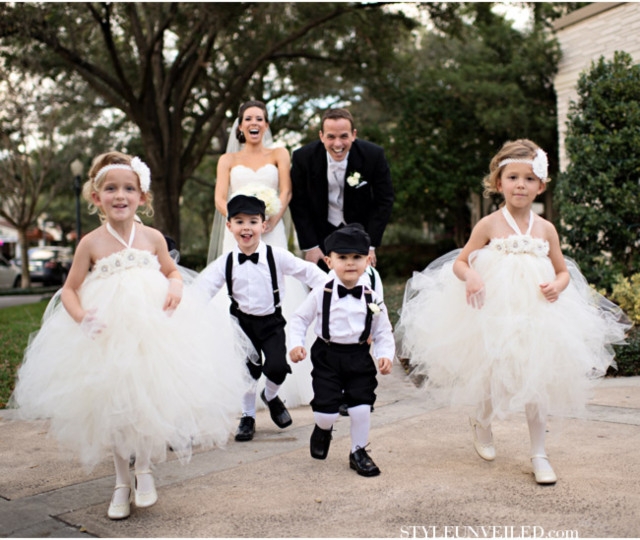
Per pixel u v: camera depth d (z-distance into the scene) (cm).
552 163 1742
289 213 559
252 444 386
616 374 565
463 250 344
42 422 367
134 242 306
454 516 266
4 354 683
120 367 264
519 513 267
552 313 311
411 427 412
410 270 1891
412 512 272
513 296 311
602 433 382
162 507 287
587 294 350
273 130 2192
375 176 487
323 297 345
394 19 1672
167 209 1611
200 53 1562
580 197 788
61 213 4622
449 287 345
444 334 336
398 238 2294
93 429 270
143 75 1480
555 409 312
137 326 275
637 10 954
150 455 278
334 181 488
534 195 337
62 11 1341
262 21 1474
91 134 2308
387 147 1748
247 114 509
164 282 302
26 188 2314
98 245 299
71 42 1451
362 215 498
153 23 1578
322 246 508
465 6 1602
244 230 397
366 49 1767
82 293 290
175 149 1631
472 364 321
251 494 300
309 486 308
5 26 1285
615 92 768
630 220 770
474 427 345
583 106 808
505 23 1694
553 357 301
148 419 265
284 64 1962
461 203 1970
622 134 756
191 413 279
